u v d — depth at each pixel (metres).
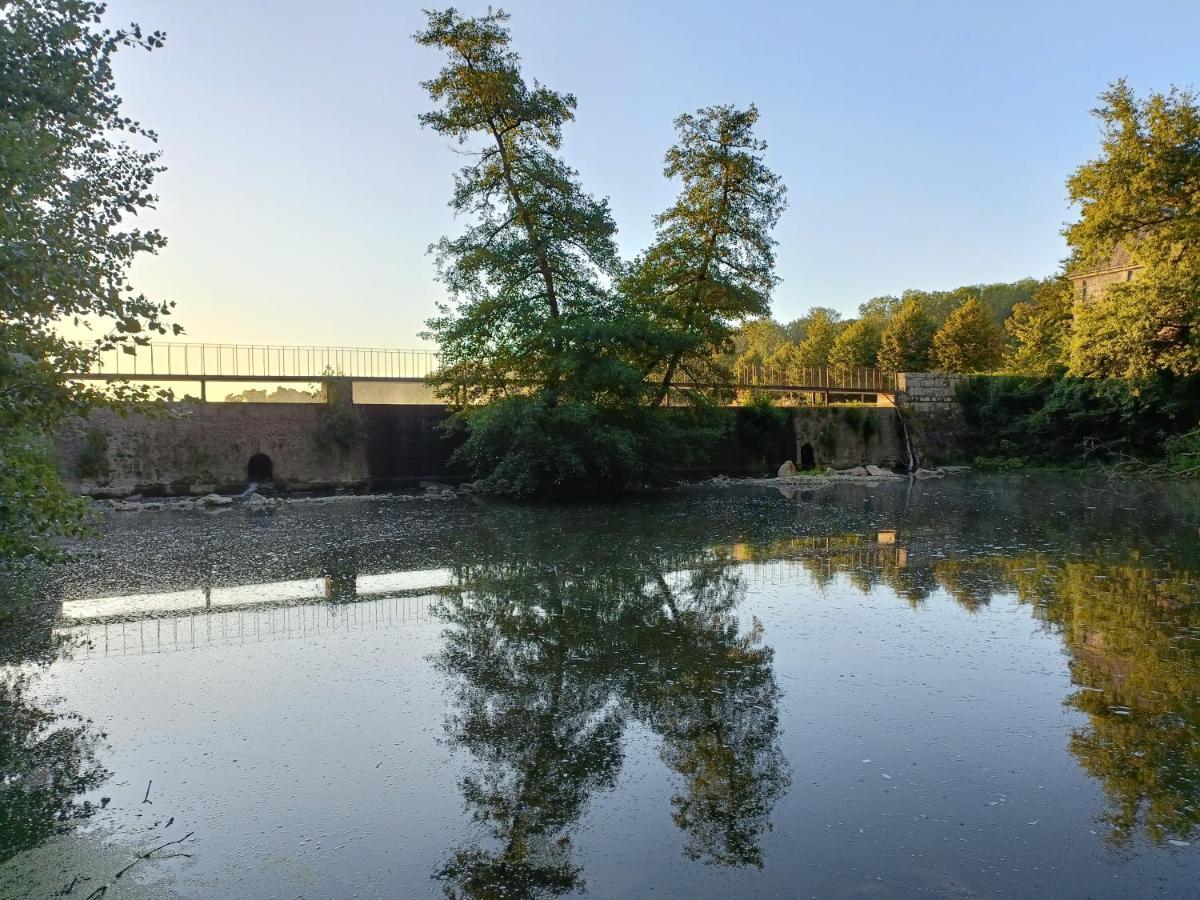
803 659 6.84
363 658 7.10
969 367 56.97
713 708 5.71
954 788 4.39
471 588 10.02
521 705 5.85
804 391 37.50
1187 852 3.70
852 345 64.00
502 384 22.53
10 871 3.69
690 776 4.62
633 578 10.50
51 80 5.35
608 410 23.25
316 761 4.89
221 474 22.78
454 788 4.52
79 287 5.04
